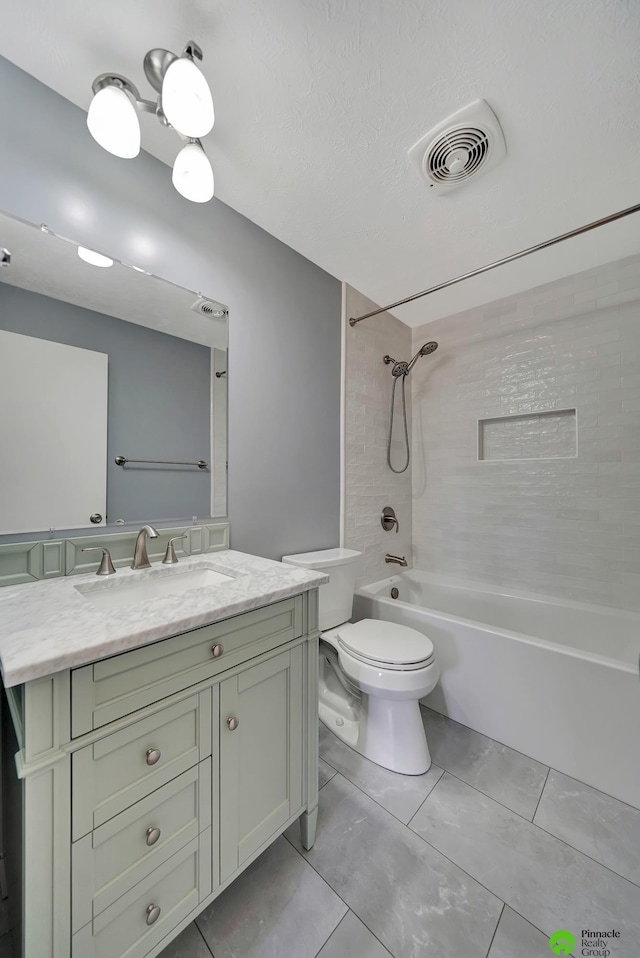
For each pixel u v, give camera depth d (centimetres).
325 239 167
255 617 91
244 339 154
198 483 139
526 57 94
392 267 190
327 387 195
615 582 187
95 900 63
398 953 83
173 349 132
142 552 115
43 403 103
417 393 263
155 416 127
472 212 150
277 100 104
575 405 198
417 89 101
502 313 223
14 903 78
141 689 70
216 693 82
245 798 89
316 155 122
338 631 166
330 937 86
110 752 65
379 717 143
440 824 115
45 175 102
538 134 114
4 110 95
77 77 100
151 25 87
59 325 106
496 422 231
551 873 100
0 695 85
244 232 153
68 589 94
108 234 115
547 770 138
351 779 134
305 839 107
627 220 154
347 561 179
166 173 129
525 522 216
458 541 243
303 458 181
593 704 130
